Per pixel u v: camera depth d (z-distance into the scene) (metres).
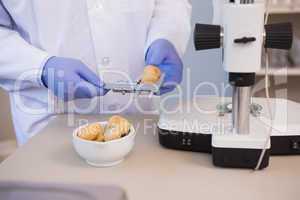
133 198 0.52
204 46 0.57
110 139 0.61
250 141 0.58
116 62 0.95
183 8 1.02
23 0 0.87
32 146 0.71
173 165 0.62
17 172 0.60
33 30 0.90
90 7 0.90
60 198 0.34
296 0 1.87
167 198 0.52
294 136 0.63
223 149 0.59
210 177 0.57
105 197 0.34
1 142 1.69
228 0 0.57
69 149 0.69
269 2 0.60
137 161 0.64
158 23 0.96
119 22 0.92
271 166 0.61
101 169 0.61
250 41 0.54
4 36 0.86
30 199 0.33
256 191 0.53
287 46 0.56
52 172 0.60
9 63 0.82
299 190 0.53
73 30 0.90
